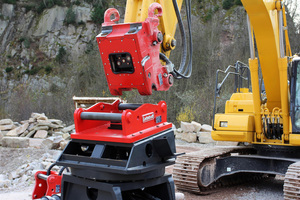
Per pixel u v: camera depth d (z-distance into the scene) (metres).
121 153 4.21
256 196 6.73
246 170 6.84
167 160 4.20
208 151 7.38
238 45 30.36
